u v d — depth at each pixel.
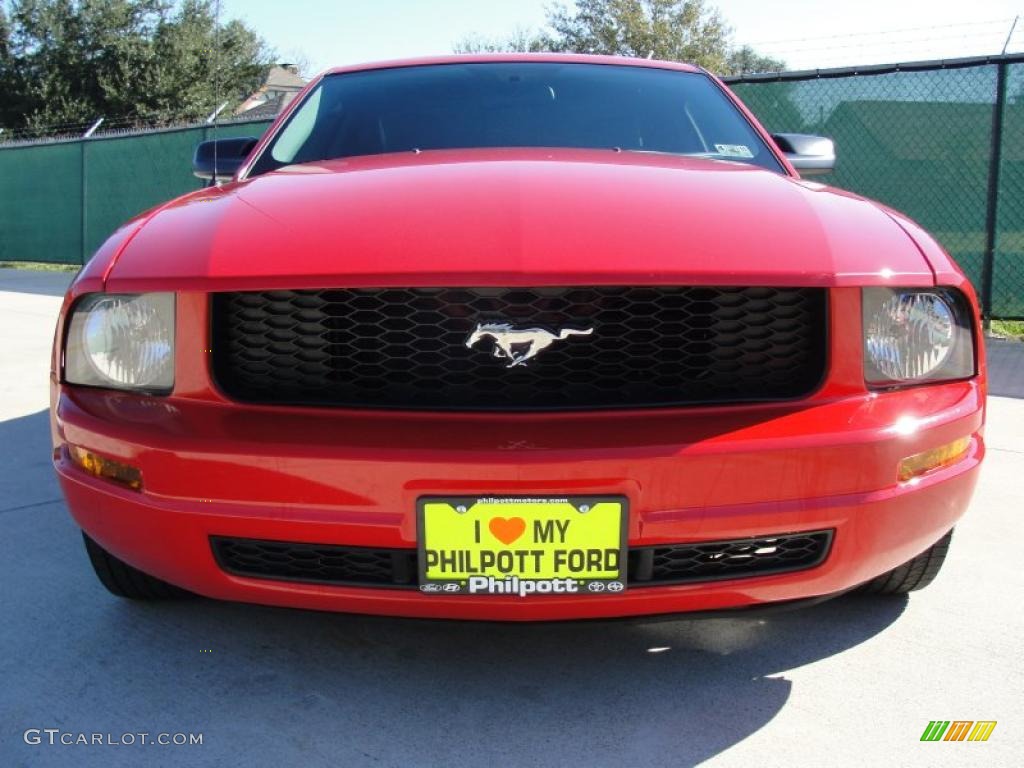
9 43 31.75
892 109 6.54
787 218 1.79
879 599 2.33
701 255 1.62
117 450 1.67
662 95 2.81
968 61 6.19
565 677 1.95
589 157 2.25
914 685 1.91
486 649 2.07
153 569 1.77
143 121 31.25
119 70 31.62
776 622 2.20
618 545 1.55
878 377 1.68
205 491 1.60
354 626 2.18
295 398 1.66
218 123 11.11
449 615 1.63
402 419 1.60
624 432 1.56
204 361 1.66
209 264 1.66
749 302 1.65
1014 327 6.74
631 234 1.67
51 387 1.93
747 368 1.66
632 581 1.59
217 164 2.71
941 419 1.70
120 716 1.82
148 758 1.68
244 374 1.68
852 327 1.66
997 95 6.16
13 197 13.80
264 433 1.58
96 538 1.83
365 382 1.65
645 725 1.78
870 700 1.86
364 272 1.58
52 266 14.17
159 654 2.06
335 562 1.65
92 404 1.75
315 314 1.65
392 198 1.85
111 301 1.75
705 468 1.54
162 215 1.99
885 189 6.64
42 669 2.00
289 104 2.91
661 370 1.64
